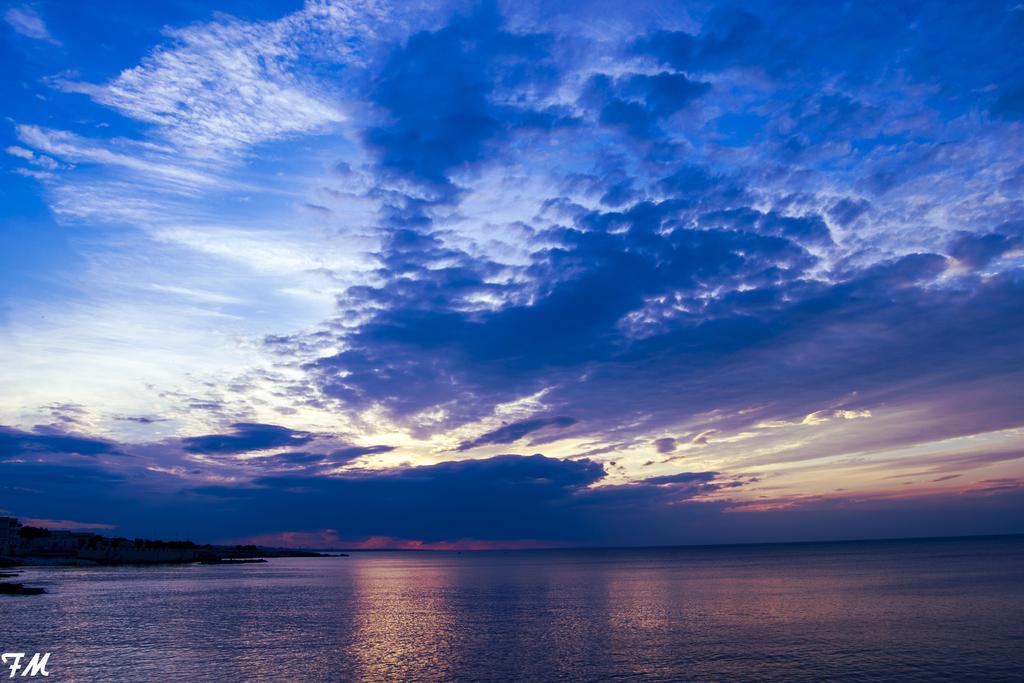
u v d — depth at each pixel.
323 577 167.88
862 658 48.19
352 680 43.84
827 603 82.75
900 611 72.88
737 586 114.81
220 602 94.25
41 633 63.09
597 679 43.66
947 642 53.47
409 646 56.03
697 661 48.22
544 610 82.81
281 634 63.00
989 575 120.81
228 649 54.66
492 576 169.62
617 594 104.00
